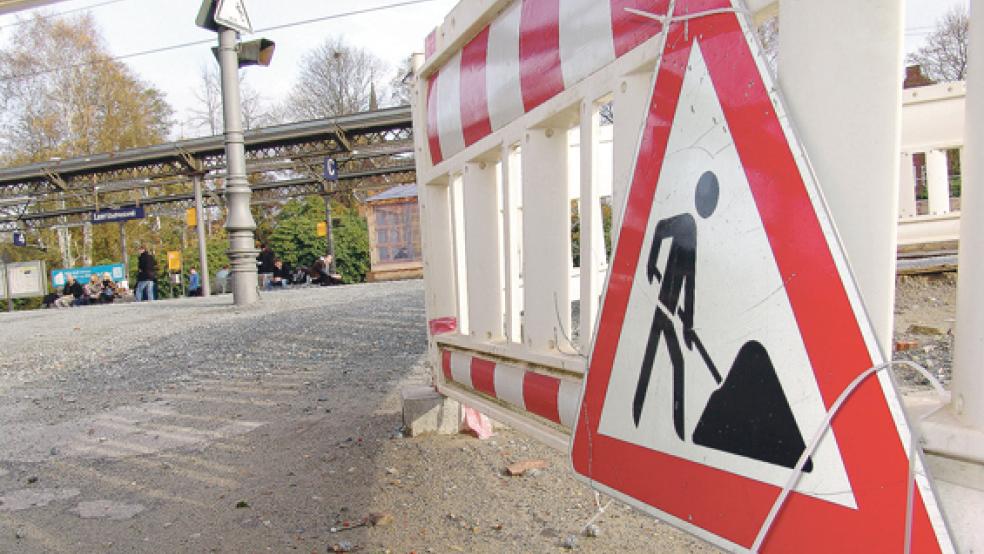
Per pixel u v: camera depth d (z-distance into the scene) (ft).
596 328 5.89
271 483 11.03
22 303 123.75
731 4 4.15
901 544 3.23
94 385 20.95
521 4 7.91
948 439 3.15
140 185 104.63
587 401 6.05
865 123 3.51
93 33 159.12
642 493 5.21
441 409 13.10
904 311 19.34
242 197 40.81
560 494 9.92
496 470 11.06
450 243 12.57
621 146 5.74
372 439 13.03
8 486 11.72
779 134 3.83
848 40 3.55
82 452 13.61
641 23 5.41
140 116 166.30
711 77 4.36
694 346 4.59
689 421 4.65
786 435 3.84
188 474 11.80
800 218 3.72
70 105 155.12
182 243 161.89
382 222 91.50
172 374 21.61
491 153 9.57
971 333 3.14
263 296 47.85
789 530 3.80
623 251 5.47
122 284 104.63
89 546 9.03
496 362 9.42
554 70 7.12
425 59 11.73
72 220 146.30
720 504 4.34
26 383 22.30
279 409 16.03
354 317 31.14
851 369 3.47
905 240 19.92
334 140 93.50
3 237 169.99
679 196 4.73
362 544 8.57
